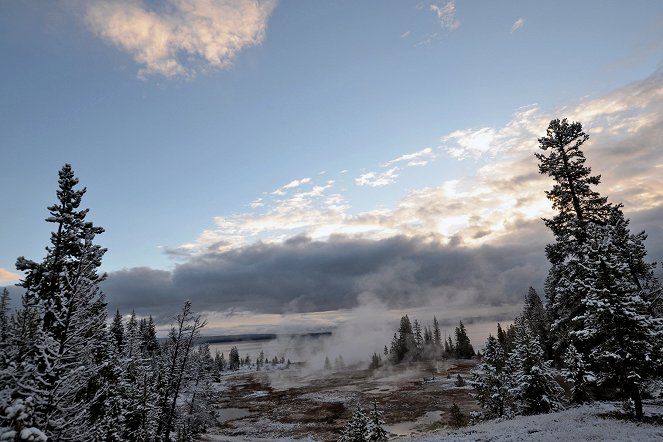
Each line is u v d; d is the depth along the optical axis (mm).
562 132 23391
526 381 27078
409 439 24141
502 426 22047
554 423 19703
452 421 35000
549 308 23828
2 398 10727
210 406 52875
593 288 18531
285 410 69875
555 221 23281
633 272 23453
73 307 14180
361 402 69750
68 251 15484
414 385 83750
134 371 35469
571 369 24406
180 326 32125
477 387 32719
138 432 29109
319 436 50219
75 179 15992
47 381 13000
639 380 17344
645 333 17141
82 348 14070
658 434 14406
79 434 13766
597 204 22719
